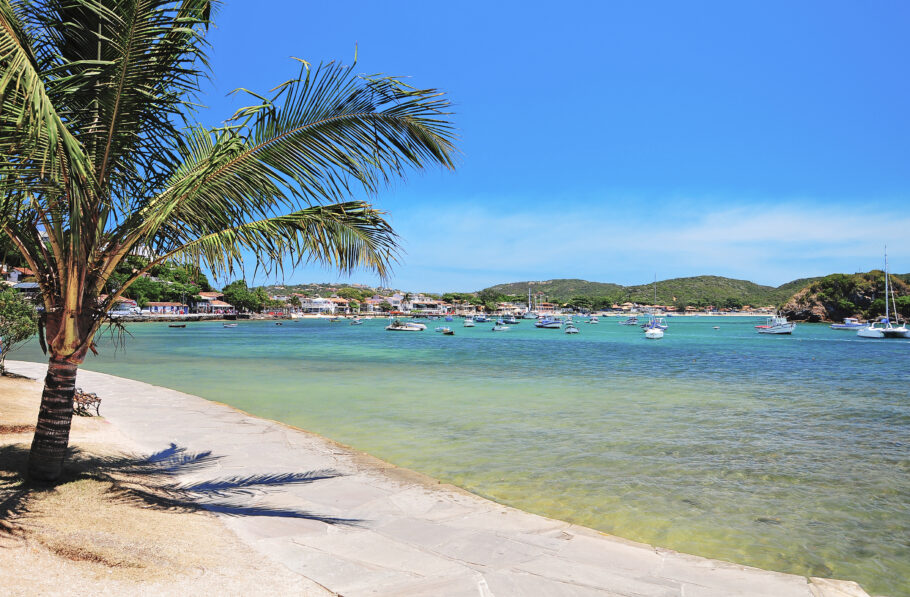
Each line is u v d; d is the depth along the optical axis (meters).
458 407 18.62
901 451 12.66
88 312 6.33
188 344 65.12
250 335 93.31
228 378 28.08
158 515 6.22
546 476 10.33
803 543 7.35
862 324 157.62
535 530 6.75
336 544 5.91
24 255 6.02
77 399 12.94
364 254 6.77
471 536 6.40
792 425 15.95
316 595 4.57
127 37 5.12
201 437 11.66
